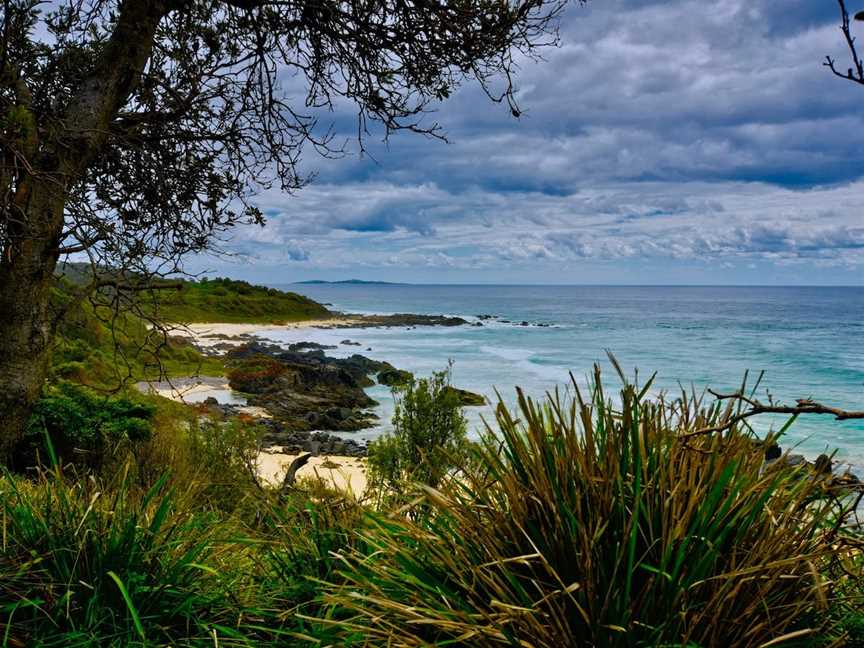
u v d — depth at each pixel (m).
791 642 1.73
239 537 3.00
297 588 2.62
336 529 2.91
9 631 2.23
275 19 4.64
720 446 2.03
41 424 6.88
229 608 2.50
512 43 4.38
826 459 1.97
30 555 2.49
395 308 166.12
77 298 4.27
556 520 1.91
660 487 1.90
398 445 9.77
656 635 1.70
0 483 3.02
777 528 1.85
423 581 2.05
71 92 4.70
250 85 4.83
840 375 44.78
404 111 4.80
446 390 10.28
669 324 106.12
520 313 144.00
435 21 4.37
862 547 1.79
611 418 2.04
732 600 1.72
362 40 4.50
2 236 3.76
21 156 3.46
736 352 61.22
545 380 39.03
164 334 4.56
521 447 2.12
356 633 1.98
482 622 1.89
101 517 2.63
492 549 1.97
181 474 5.72
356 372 41.56
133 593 2.38
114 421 7.72
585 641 1.78
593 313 145.25
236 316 88.50
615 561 1.83
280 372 33.84
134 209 4.81
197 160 4.77
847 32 1.46
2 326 4.11
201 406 21.33
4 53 3.81
